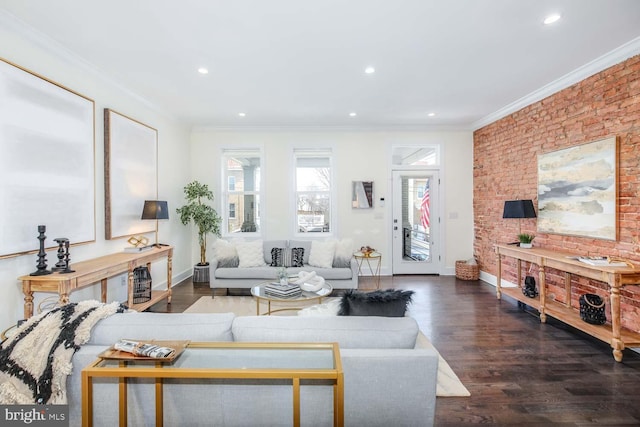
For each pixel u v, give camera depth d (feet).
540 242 12.66
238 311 12.19
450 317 11.49
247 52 9.18
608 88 9.61
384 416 4.63
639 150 8.70
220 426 4.62
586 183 10.34
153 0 6.77
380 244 18.42
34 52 8.25
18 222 7.73
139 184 12.84
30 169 8.05
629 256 8.99
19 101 7.75
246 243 15.12
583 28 7.95
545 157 12.26
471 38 8.44
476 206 17.81
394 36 8.32
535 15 7.39
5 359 4.34
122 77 10.94
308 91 12.41
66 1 6.77
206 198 18.20
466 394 6.79
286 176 18.29
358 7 7.09
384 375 4.56
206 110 14.89
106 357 4.14
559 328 10.44
